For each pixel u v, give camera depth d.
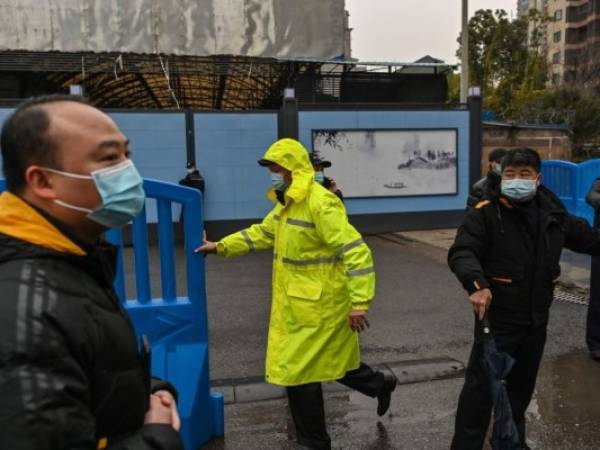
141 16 12.75
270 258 10.21
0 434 1.03
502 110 32.78
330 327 3.04
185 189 3.37
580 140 29.36
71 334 1.14
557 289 7.27
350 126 12.50
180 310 3.44
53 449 1.06
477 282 2.77
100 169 1.28
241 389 4.30
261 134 12.31
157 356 3.34
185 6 12.87
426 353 5.10
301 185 2.98
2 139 1.26
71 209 1.28
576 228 3.10
